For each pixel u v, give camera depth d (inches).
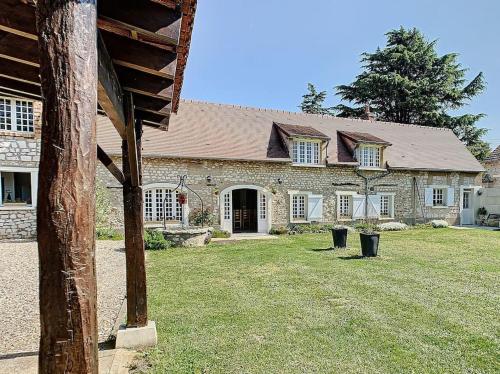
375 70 1062.4
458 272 270.8
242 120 615.2
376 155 641.0
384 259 325.4
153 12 64.6
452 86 1004.6
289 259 325.7
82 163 39.7
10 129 427.2
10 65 103.0
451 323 164.4
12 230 426.0
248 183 543.8
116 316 176.7
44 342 38.1
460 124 987.9
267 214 553.6
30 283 237.8
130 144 119.1
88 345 39.3
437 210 689.0
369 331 154.9
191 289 223.9
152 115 142.1
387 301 197.5
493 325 162.1
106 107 83.5
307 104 1306.6
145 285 139.8
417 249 389.1
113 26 63.7
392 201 649.0
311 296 207.5
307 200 582.2
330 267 289.0
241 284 236.1
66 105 39.3
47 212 38.1
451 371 120.8
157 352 132.8
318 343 142.4
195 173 511.5
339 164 597.3
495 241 458.6
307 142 589.6
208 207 518.0
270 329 156.9
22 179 518.3
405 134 753.0
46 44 39.7
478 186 728.3
